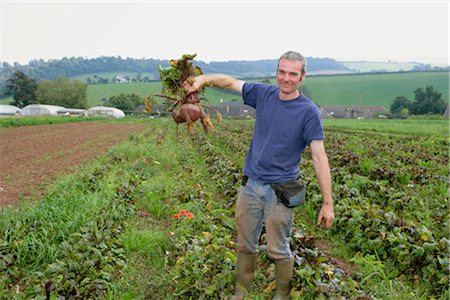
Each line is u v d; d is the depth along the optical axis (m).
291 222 4.04
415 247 5.14
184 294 4.36
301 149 3.91
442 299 4.64
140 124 44.88
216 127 35.28
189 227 5.86
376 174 10.23
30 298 4.15
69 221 5.83
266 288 4.54
